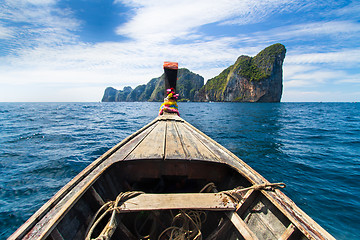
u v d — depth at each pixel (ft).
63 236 4.38
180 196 5.88
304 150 21.91
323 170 16.02
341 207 10.94
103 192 6.34
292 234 4.56
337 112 92.68
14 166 16.33
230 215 5.67
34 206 10.98
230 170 7.62
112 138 27.61
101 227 5.70
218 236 5.84
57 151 20.71
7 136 28.84
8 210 10.57
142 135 10.61
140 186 8.09
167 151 7.98
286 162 17.66
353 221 9.84
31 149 21.50
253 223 5.73
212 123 43.62
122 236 5.76
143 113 78.28
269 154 19.84
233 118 56.39
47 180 13.97
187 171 7.51
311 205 11.15
